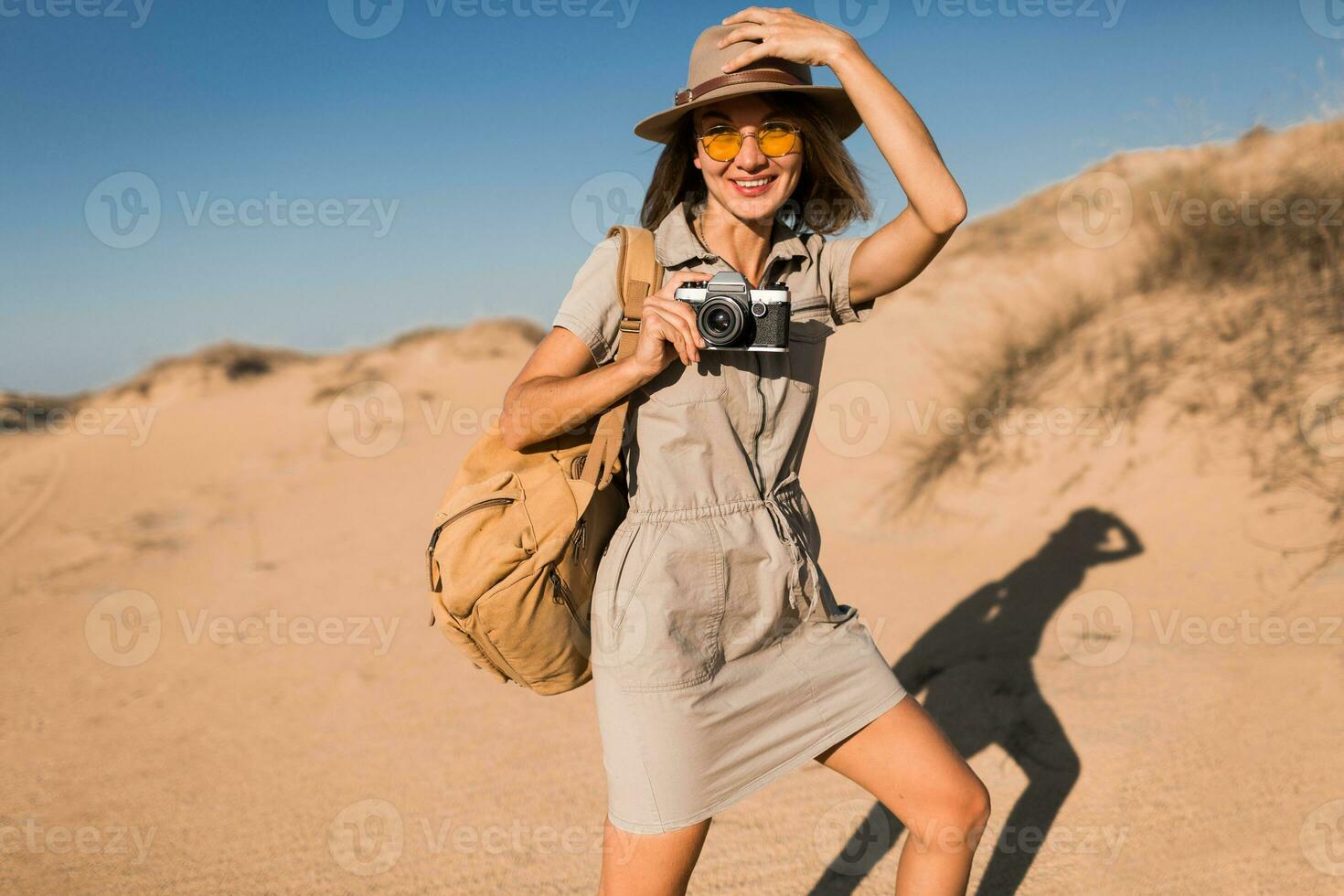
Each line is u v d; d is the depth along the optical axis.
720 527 1.81
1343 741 2.75
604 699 1.80
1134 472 5.04
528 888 2.76
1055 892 2.45
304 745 3.88
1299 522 4.23
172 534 7.88
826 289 1.97
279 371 13.43
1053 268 7.47
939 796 1.83
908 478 5.90
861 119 1.93
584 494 1.81
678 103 1.94
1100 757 2.94
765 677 1.85
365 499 8.25
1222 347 5.30
